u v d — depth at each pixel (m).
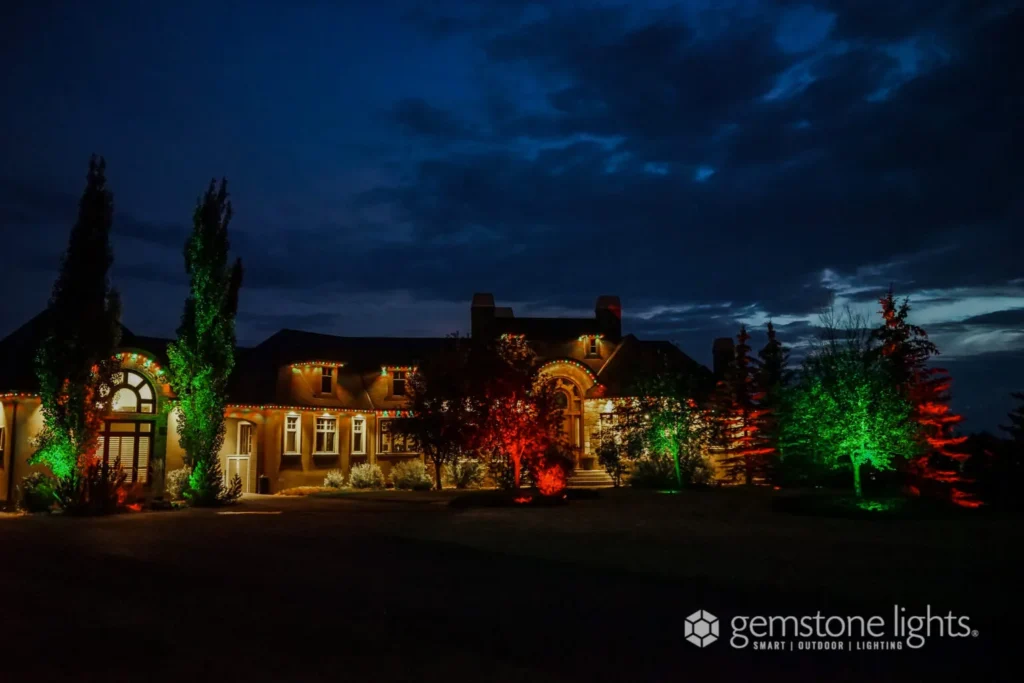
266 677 8.43
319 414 39.75
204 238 29.97
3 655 8.95
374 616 11.02
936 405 28.78
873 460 26.20
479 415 30.77
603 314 48.88
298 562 15.27
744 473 40.31
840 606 11.78
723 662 9.30
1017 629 10.59
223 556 15.92
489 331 47.44
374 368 43.47
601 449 38.53
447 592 12.65
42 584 12.88
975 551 16.77
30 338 33.03
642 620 10.98
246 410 37.41
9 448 31.34
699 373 45.59
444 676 8.59
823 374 27.36
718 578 13.79
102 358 27.08
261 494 37.06
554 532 20.17
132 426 33.44
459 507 27.88
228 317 30.39
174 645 9.48
